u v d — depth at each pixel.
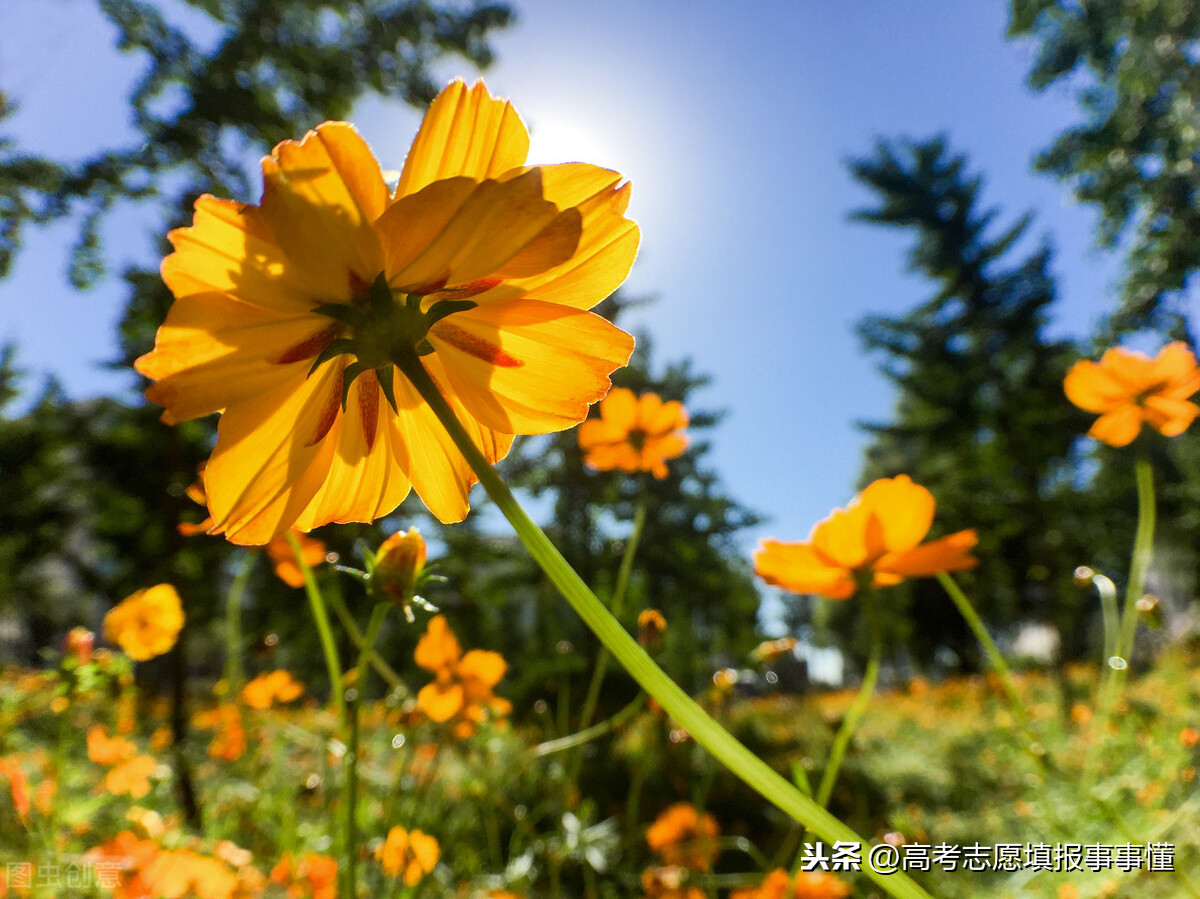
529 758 2.37
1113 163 13.52
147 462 8.89
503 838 2.82
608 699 5.14
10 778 1.83
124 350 8.75
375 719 3.19
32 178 5.73
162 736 3.90
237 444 0.54
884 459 29.47
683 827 2.53
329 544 5.02
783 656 2.26
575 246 0.53
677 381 14.67
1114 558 17.02
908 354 20.45
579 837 2.43
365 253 0.51
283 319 0.52
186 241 0.50
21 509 10.85
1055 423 16.89
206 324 0.51
